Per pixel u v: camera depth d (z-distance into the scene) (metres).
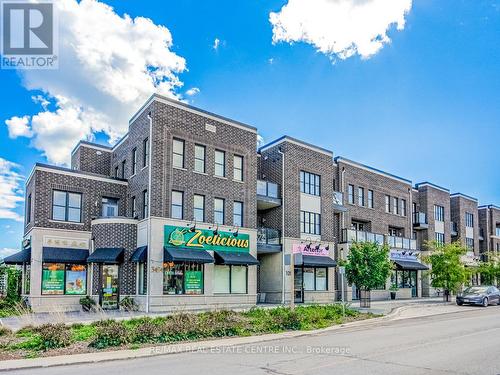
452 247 35.50
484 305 29.95
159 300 22.72
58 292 24.06
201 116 26.14
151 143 23.75
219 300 25.28
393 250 38.69
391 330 16.66
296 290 30.23
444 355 11.05
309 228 31.78
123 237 24.14
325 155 33.78
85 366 10.12
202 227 25.12
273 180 31.33
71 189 25.28
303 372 9.04
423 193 46.59
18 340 13.00
